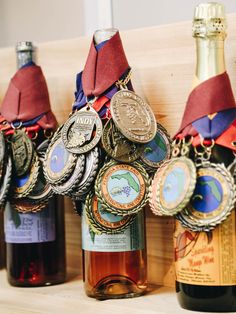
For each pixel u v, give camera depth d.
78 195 0.76
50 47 0.98
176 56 0.85
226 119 0.70
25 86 0.86
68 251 0.98
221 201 0.66
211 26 0.70
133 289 0.79
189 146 0.70
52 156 0.79
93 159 0.75
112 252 0.78
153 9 1.00
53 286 0.88
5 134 0.86
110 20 1.04
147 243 0.88
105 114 0.77
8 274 0.89
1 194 0.84
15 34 1.18
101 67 0.78
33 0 1.16
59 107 0.97
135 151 0.76
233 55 0.80
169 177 0.69
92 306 0.76
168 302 0.75
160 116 0.87
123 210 0.74
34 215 0.87
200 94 0.71
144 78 0.88
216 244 0.68
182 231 0.70
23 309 0.79
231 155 0.69
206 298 0.68
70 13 1.11
